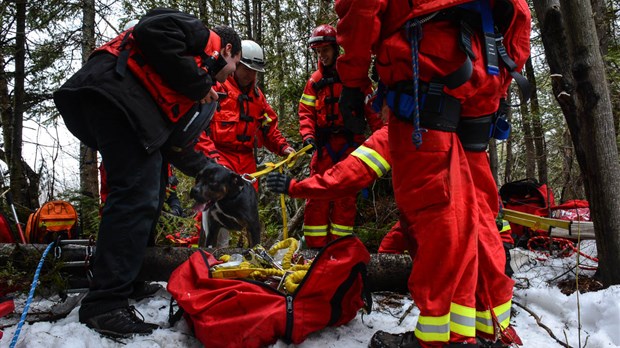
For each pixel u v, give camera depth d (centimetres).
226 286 230
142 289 292
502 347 205
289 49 726
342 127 411
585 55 277
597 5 482
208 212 311
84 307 230
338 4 200
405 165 197
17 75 574
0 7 559
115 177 237
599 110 278
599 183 281
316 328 228
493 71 192
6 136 652
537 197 452
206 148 377
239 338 214
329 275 227
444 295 187
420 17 187
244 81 404
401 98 194
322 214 413
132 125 228
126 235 234
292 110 725
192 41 235
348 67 207
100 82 228
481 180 208
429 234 190
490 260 200
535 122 712
